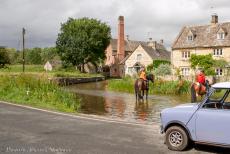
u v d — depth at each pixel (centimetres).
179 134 1013
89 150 1009
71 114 1731
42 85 2522
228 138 935
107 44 8981
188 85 3541
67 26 8788
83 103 2558
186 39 6350
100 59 9000
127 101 2727
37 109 1867
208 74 5269
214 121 953
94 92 3694
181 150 1012
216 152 1005
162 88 3534
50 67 10331
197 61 5462
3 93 2438
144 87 2858
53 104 2106
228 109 947
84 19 8881
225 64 5431
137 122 1622
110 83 4397
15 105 2016
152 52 7694
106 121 1535
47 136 1191
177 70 5300
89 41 8531
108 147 1048
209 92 989
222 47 5850
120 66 8350
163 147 1059
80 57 8462
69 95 2364
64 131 1282
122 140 1148
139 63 7612
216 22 6250
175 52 6391
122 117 1848
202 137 975
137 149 1028
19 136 1188
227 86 972
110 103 2570
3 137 1170
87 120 1548
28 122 1460
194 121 985
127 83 4009
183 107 1025
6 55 7294
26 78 2672
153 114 1981
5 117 1584
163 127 1042
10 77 2861
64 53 8594
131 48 9288
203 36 6200
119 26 8456
